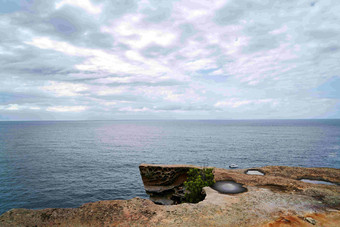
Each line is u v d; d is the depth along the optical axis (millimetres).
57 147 73000
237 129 178000
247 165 44719
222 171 12773
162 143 85062
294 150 64188
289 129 173250
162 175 14164
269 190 9117
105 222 6289
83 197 28422
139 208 7184
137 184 33969
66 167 44375
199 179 10602
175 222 6219
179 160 50844
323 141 87500
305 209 7023
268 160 49781
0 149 67000
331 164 45406
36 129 186500
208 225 6000
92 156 56719
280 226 5895
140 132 154125
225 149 67188
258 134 125562
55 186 32531
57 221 6355
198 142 87250
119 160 51688
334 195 8320
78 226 6133
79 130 178750
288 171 12555
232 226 5922
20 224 6148
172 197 13898
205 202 7707
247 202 7660
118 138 107750
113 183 34344
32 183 33719
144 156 56531
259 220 6250
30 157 54438
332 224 6027
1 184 33031
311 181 10891
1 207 25109
